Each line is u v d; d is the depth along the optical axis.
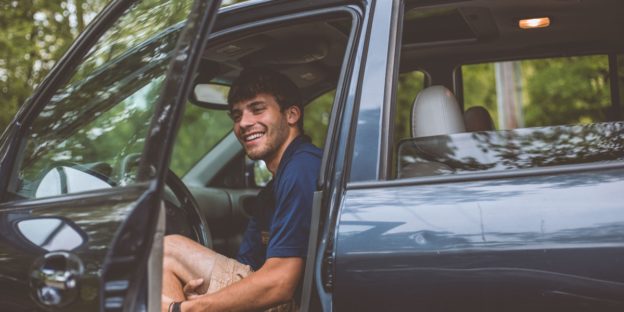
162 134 1.74
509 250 1.81
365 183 2.01
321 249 1.97
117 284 1.64
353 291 1.90
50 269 1.90
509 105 9.63
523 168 2.01
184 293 2.60
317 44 2.83
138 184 1.77
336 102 2.14
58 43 6.81
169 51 2.14
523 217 1.84
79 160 2.19
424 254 1.86
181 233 2.89
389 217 1.93
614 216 1.78
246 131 2.60
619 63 3.26
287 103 2.60
